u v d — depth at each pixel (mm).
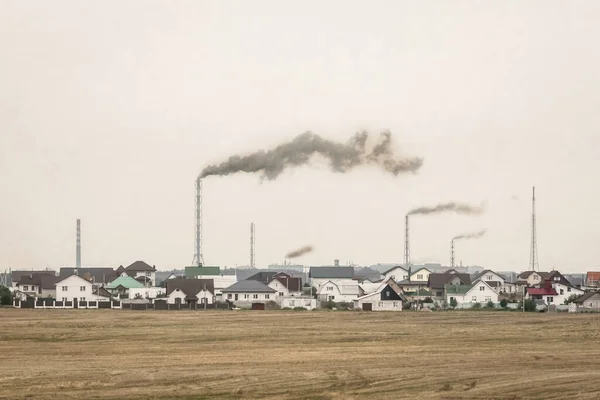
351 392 56062
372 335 87750
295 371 63094
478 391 56344
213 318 109312
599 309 135625
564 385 58188
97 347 77500
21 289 159000
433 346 78562
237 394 55125
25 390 55688
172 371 62906
